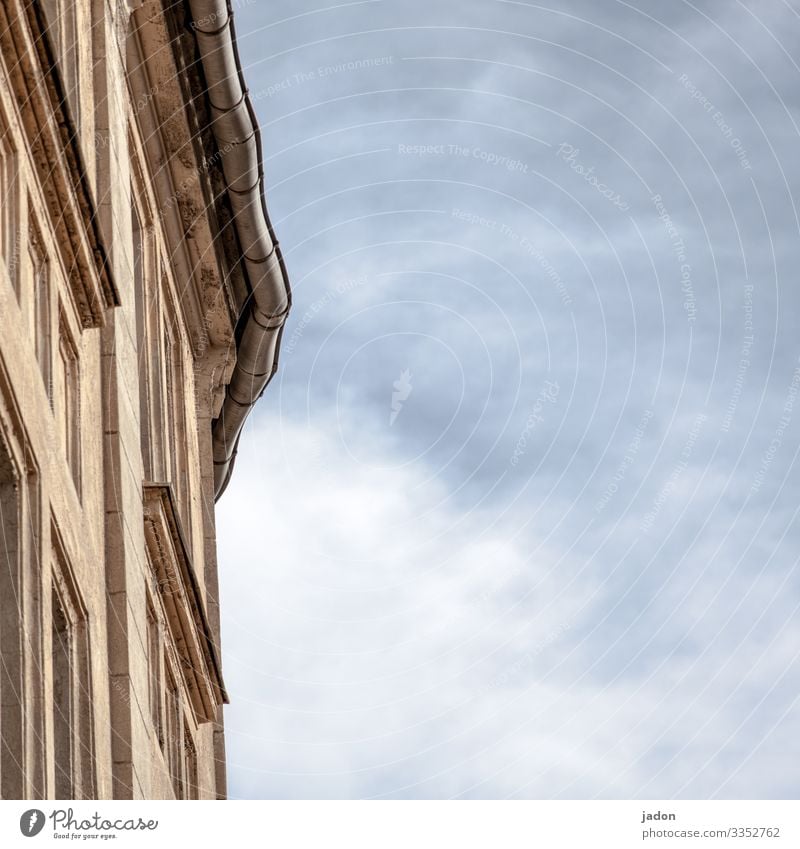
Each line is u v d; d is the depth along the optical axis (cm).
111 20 1609
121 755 1316
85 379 1388
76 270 1328
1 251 1155
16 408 1119
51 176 1257
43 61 1209
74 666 1241
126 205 1596
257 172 1992
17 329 1139
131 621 1391
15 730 1057
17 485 1132
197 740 1867
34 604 1112
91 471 1379
